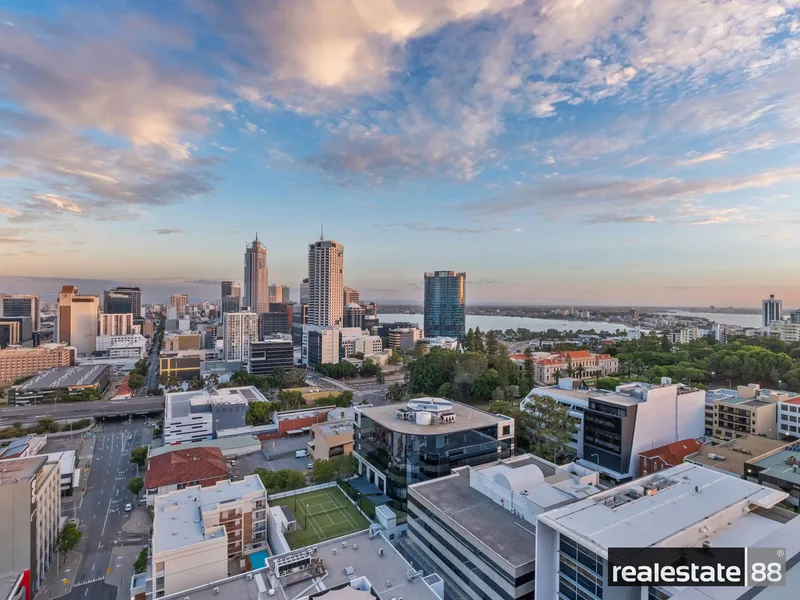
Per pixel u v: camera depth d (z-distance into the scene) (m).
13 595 83.69
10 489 92.00
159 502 96.38
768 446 120.88
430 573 81.56
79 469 153.50
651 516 58.09
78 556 107.88
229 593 64.81
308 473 151.75
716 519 57.97
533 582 63.62
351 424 169.38
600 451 135.12
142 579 92.44
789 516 59.81
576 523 56.75
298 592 63.47
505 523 75.56
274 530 96.44
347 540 76.69
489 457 116.19
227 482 106.12
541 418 139.00
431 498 85.56
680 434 141.12
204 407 198.62
